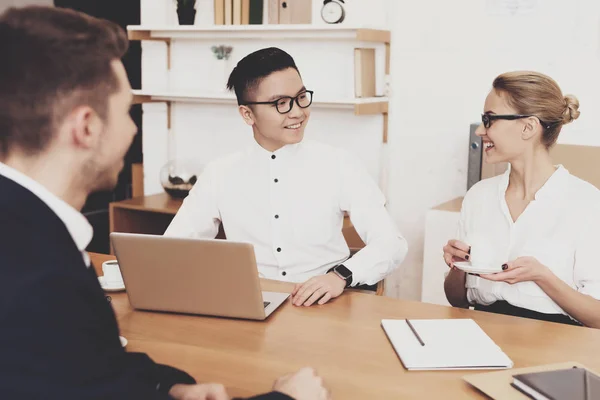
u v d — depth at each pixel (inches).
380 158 132.1
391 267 79.7
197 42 147.3
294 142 83.7
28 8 36.2
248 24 131.7
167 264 61.4
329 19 126.7
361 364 51.2
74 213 36.9
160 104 154.3
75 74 35.4
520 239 72.2
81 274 34.3
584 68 113.7
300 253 88.7
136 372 38.9
